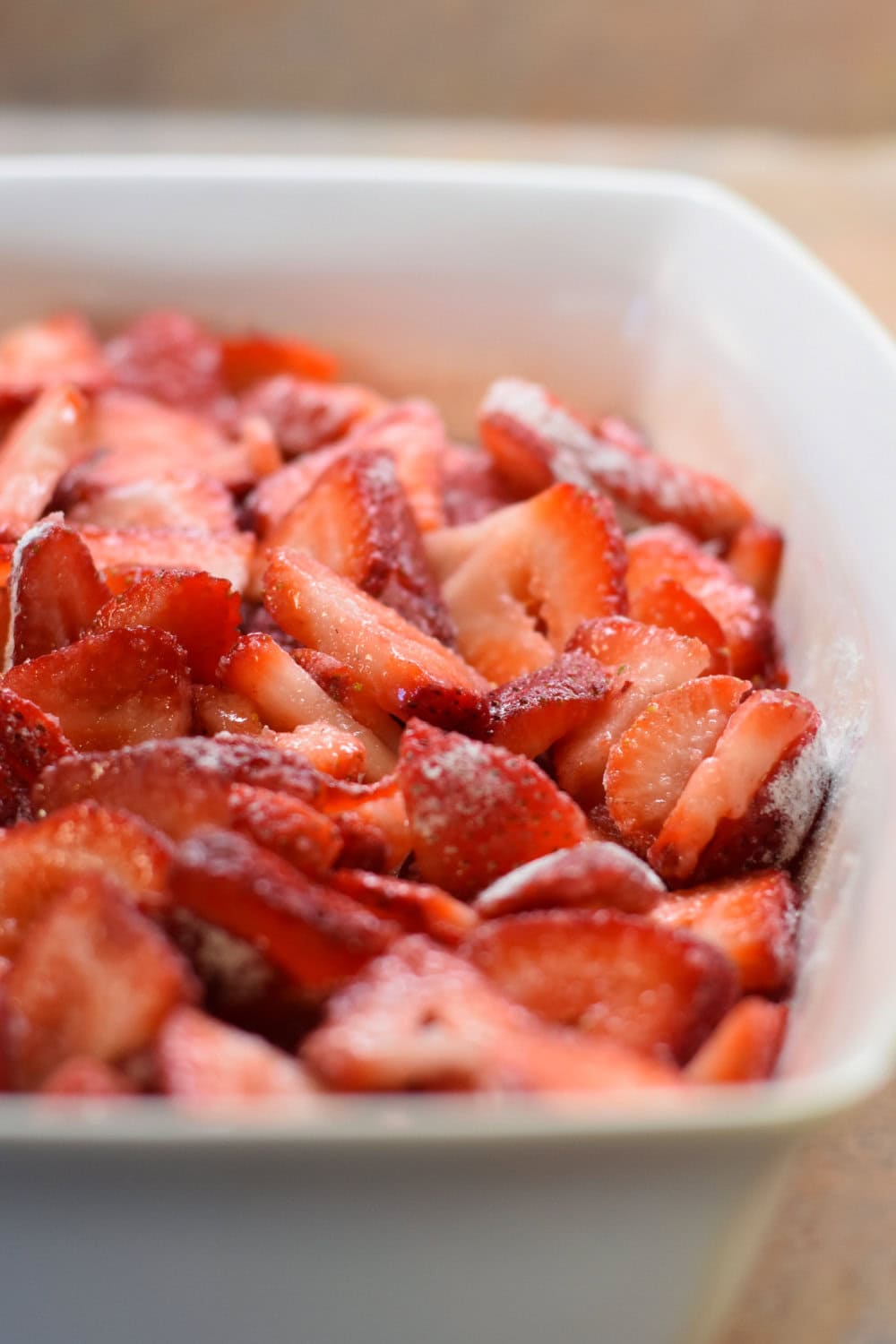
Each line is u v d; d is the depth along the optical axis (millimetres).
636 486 561
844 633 506
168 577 489
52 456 560
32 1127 392
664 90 799
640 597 526
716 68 793
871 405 521
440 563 545
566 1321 416
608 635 504
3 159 616
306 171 607
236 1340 416
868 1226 452
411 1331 416
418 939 431
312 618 497
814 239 710
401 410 584
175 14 758
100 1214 404
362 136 796
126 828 439
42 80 774
